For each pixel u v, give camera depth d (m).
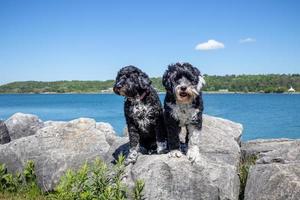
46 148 2.29
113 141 2.46
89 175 2.04
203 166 1.80
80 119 2.48
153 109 1.87
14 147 2.34
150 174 1.78
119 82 1.83
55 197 1.75
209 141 2.28
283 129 7.07
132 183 1.78
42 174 2.18
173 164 1.80
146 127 1.90
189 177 1.78
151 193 1.75
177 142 1.86
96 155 2.21
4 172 2.23
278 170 1.71
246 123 8.24
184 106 1.77
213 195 1.76
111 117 10.40
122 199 1.70
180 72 1.75
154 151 2.04
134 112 1.86
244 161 2.44
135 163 1.88
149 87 1.84
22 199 2.03
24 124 3.26
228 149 2.22
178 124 1.82
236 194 1.83
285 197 1.62
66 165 2.17
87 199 1.70
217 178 1.78
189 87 1.71
